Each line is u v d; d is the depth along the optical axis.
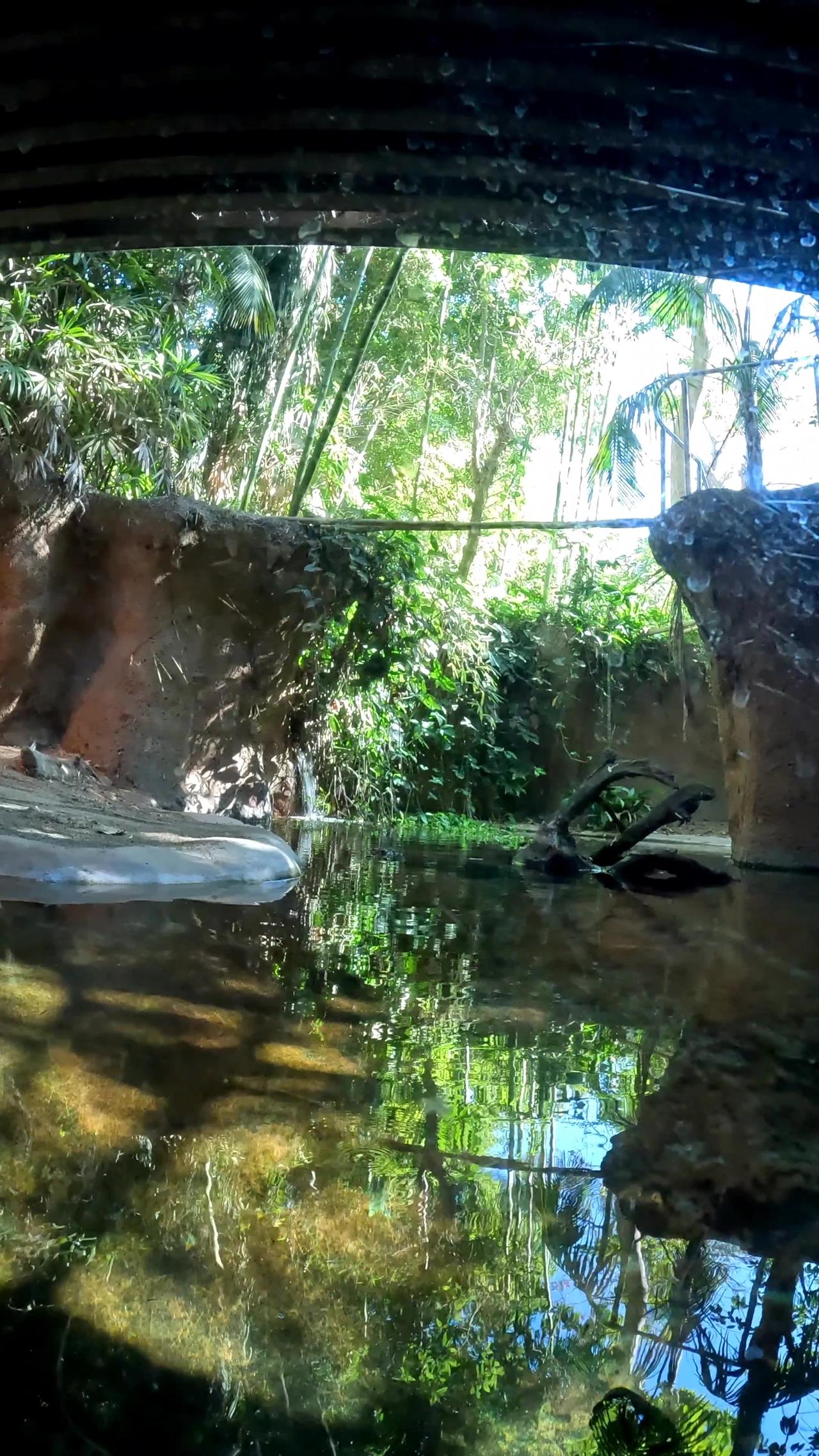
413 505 12.70
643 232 3.82
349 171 3.79
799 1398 0.93
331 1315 1.03
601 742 13.67
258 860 4.89
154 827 5.34
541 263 13.52
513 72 3.22
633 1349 1.00
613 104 3.29
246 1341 0.97
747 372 7.48
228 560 7.52
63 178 4.03
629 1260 1.17
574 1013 2.36
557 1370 0.96
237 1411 0.86
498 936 3.46
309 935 3.20
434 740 12.70
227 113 3.59
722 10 2.84
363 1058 1.91
